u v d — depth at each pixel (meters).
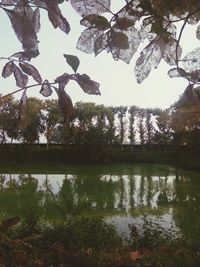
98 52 0.87
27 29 0.81
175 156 45.78
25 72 0.87
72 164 44.53
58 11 0.80
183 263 5.80
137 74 0.89
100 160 45.56
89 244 8.88
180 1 0.85
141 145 50.12
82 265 5.51
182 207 18.83
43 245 6.48
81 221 10.44
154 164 46.44
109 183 30.52
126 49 0.88
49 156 45.34
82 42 0.86
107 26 0.86
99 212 18.05
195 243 8.98
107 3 0.85
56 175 34.72
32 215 10.22
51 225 13.18
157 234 10.12
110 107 49.78
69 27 0.81
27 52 0.85
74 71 0.85
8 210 17.83
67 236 8.91
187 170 40.62
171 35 0.88
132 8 0.87
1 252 1.79
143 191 26.33
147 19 0.88
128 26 0.87
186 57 0.90
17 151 44.16
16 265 1.78
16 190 25.08
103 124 48.59
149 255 6.03
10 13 0.80
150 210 18.83
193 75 0.90
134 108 50.62
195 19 0.90
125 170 40.44
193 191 25.89
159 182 31.34
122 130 50.88
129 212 18.33
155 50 0.89
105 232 9.80
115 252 7.46
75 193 24.88
